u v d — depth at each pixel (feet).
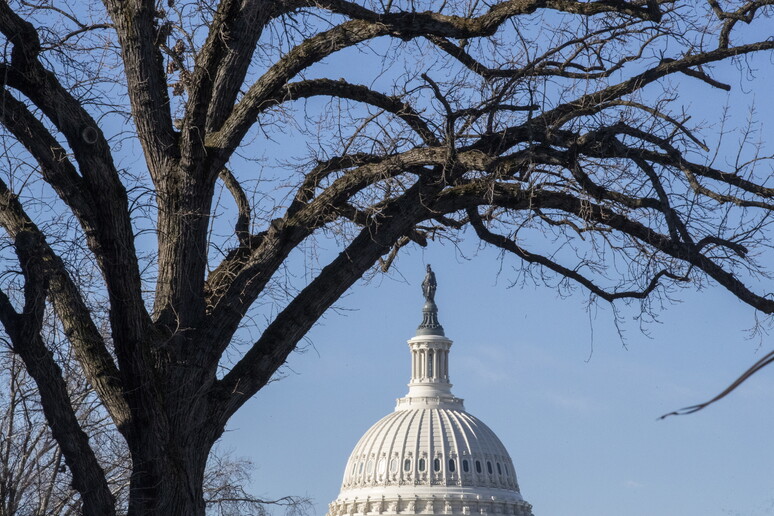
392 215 91.91
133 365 83.71
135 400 83.97
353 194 91.97
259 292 90.48
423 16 90.74
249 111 90.17
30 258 81.76
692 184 89.56
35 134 84.17
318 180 96.27
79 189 84.84
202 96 88.69
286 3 90.22
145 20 87.76
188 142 88.22
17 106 83.87
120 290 83.46
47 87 83.05
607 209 93.66
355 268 91.35
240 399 89.40
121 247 83.66
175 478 84.12
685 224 91.09
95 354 85.87
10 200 85.40
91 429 98.02
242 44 88.89
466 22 90.84
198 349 87.45
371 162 95.81
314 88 95.81
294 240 90.94
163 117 89.35
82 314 86.28
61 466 95.40
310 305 90.58
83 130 82.74
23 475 94.43
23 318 81.46
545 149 90.43
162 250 88.89
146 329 84.64
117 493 101.24
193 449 86.33
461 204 92.84
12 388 94.43
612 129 89.30
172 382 85.61
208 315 88.84
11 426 94.02
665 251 92.43
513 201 92.17
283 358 90.58
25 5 93.91
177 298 88.02
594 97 92.22
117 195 84.07
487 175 90.94
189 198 88.58
